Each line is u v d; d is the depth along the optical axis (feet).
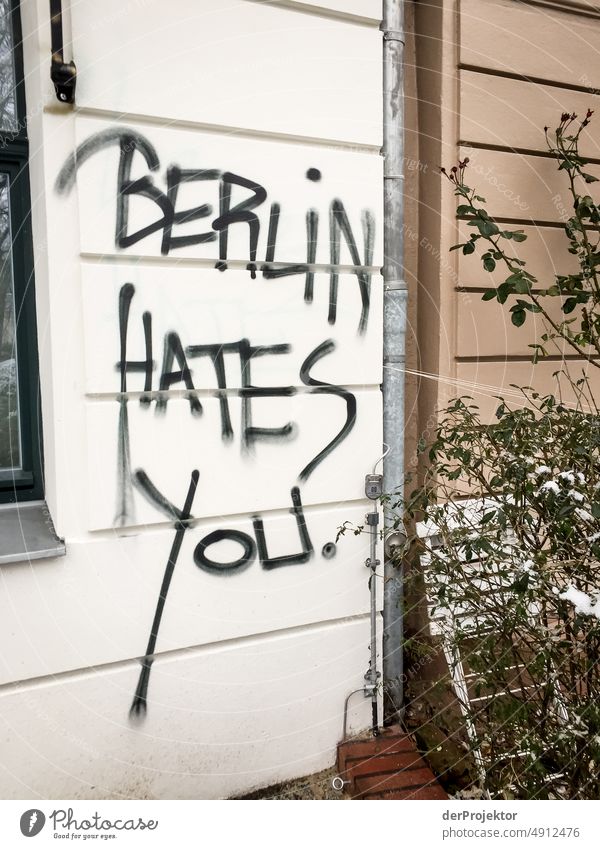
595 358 10.79
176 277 7.21
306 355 8.04
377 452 8.61
